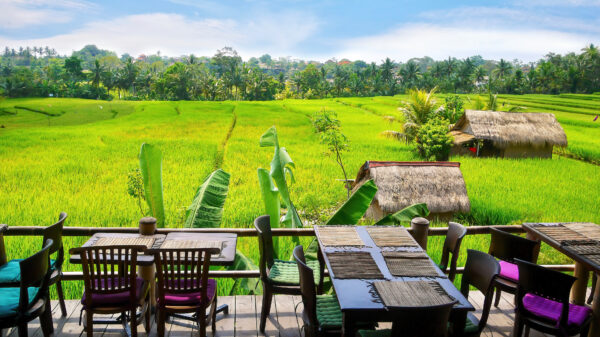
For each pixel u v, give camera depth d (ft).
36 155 75.77
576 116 175.94
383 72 388.78
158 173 23.07
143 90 364.79
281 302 17.97
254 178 58.08
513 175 64.28
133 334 13.92
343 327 11.11
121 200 45.65
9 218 39.06
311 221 42.73
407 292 11.53
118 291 13.66
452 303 10.41
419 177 44.57
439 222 44.93
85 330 14.61
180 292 13.85
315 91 385.29
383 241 15.39
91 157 74.08
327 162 69.67
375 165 44.98
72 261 14.34
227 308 16.81
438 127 74.64
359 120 143.13
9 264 15.74
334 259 13.69
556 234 16.88
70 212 40.93
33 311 13.17
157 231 17.24
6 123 166.20
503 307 18.10
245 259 21.31
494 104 115.44
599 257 14.58
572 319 13.80
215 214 21.67
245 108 189.37
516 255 16.57
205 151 79.51
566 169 71.26
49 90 318.65
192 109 184.34
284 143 91.91
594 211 46.39
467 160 76.64
